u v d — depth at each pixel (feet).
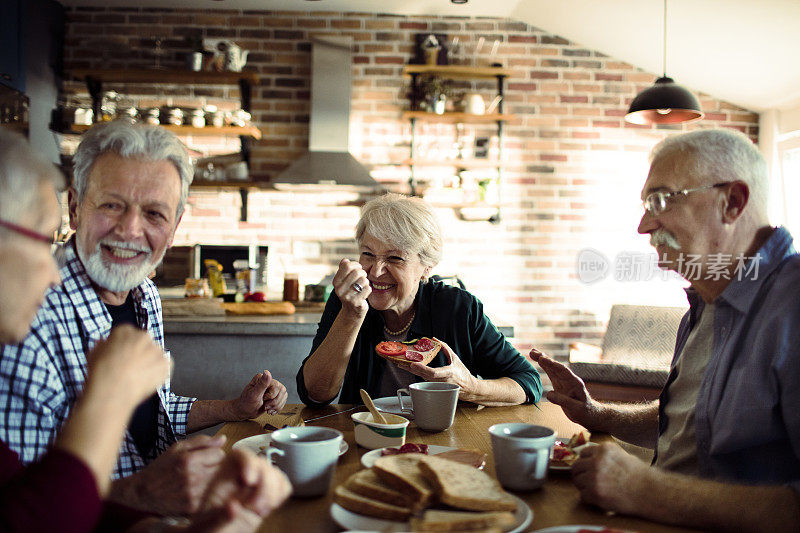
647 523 2.62
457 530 2.32
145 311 4.25
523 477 2.90
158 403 4.11
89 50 14.69
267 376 4.31
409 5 14.65
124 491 2.81
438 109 14.62
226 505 2.16
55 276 2.26
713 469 3.22
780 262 3.22
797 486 2.61
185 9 14.92
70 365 3.49
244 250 13.76
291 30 15.03
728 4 11.16
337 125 14.65
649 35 13.41
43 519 1.76
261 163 15.02
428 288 5.68
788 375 2.91
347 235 15.05
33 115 13.43
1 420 3.12
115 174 3.73
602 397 10.59
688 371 3.76
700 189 3.26
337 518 2.50
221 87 15.02
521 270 15.26
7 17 12.42
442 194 14.75
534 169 15.33
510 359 5.39
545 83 15.31
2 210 2.06
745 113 15.34
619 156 15.38
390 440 3.53
